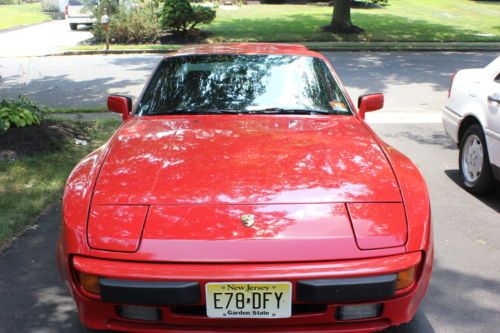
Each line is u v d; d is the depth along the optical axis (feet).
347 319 7.78
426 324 10.00
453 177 18.95
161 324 7.82
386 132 25.23
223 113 12.09
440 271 12.10
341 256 7.63
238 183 8.80
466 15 98.58
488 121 15.94
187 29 65.26
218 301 7.52
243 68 13.34
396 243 7.88
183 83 12.98
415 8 110.73
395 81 39.11
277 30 69.62
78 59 50.80
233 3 107.86
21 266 12.14
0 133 20.17
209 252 7.61
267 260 7.54
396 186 8.93
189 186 8.75
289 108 12.23
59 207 15.56
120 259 7.67
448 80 39.68
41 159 19.34
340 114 12.17
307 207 8.29
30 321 10.07
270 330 7.75
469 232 14.28
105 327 7.95
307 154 9.83
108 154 10.11
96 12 61.87
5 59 50.83
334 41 62.69
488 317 10.25
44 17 101.86
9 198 15.65
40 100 32.07
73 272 8.01
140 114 12.33
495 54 55.88
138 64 46.91
